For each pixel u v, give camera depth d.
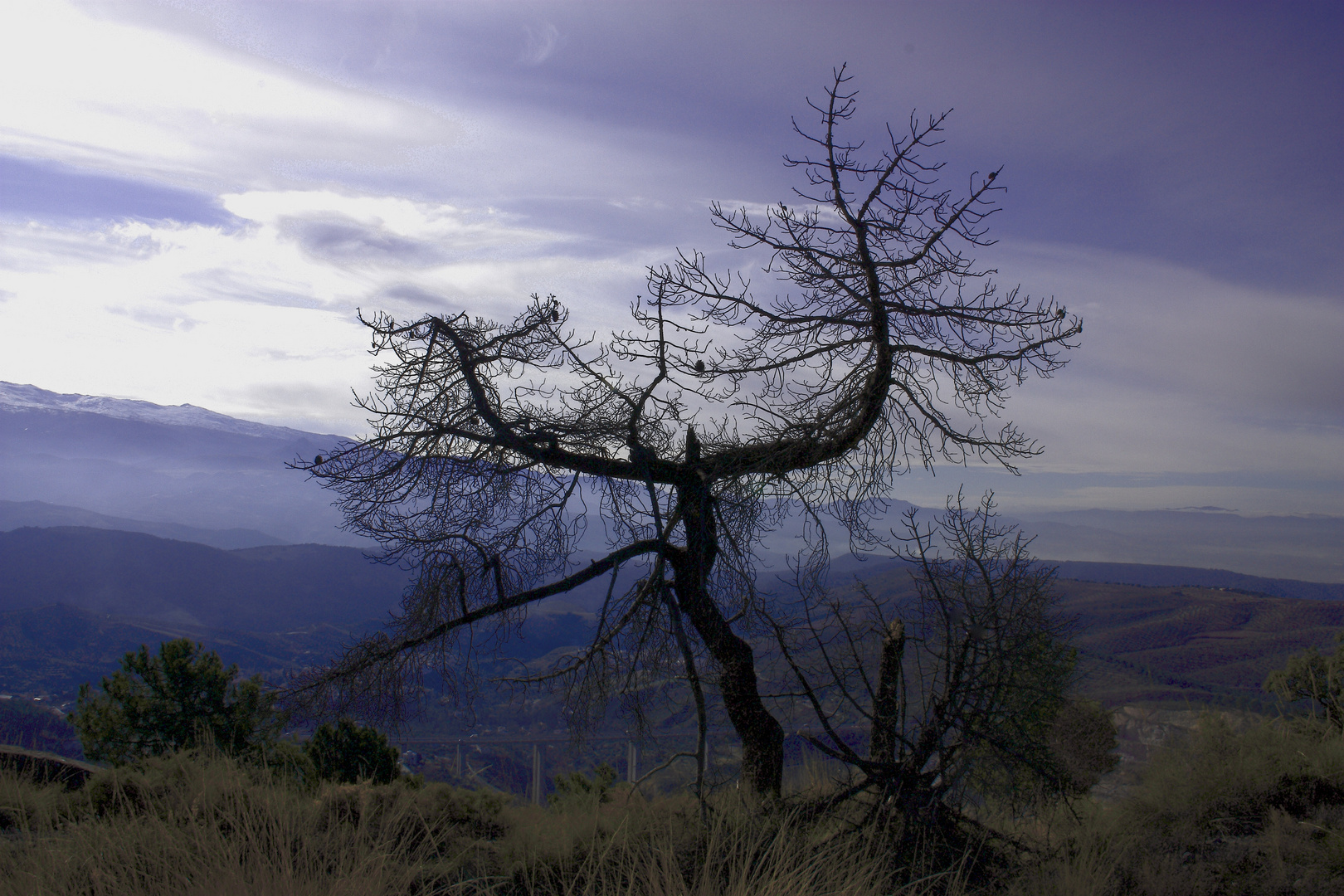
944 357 7.17
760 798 6.02
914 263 7.00
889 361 7.13
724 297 7.39
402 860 4.60
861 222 6.89
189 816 4.34
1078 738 6.34
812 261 7.15
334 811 5.13
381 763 8.68
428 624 7.27
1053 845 5.46
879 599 5.97
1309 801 5.27
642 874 4.26
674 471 7.68
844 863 4.30
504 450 7.39
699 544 7.53
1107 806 6.55
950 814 5.41
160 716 8.75
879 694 5.77
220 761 5.98
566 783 8.30
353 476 7.17
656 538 7.45
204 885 3.49
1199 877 4.40
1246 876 4.44
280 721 7.75
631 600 7.20
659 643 6.99
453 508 7.33
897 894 4.29
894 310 7.09
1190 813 5.48
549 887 4.45
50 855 3.74
